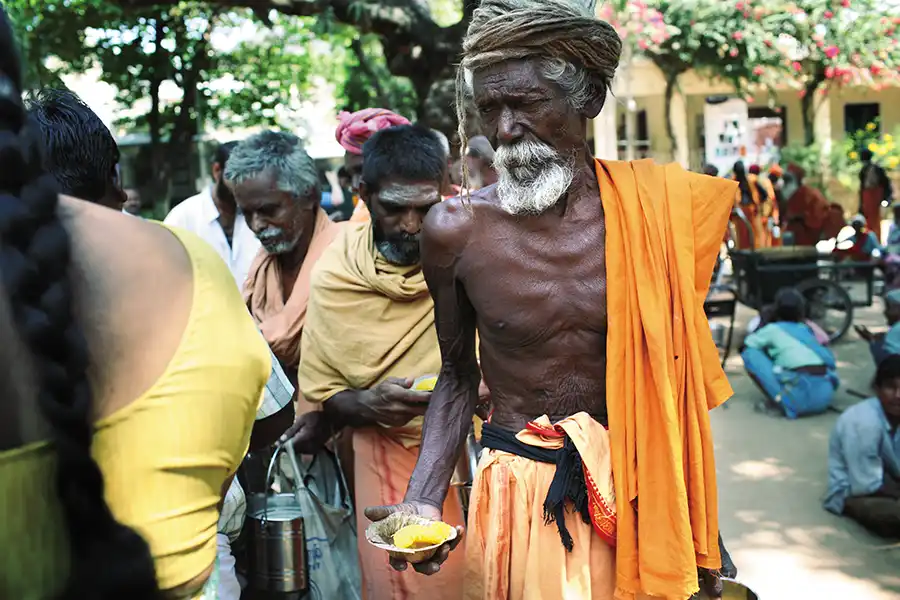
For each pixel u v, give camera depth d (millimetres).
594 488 2064
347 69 12953
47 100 2262
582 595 2092
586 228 2154
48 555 1038
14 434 1027
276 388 2320
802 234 12859
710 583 2260
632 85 18047
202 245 1231
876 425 4691
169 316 1141
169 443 1117
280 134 3340
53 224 1010
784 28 12633
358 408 2879
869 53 13078
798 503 4953
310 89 14055
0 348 1005
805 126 17359
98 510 1024
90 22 9867
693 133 19297
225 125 12289
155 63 11141
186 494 1146
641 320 2072
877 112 20859
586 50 2029
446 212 2201
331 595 2889
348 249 2980
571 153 2107
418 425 2918
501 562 2168
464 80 2195
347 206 9289
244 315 1240
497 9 2025
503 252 2162
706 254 2156
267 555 2814
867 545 4406
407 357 2930
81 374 1005
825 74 14852
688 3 12047
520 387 2205
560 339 2162
